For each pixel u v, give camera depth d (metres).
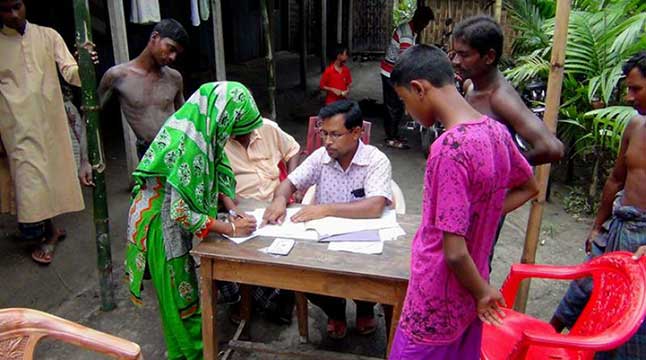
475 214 1.48
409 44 6.04
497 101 2.18
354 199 2.54
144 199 2.27
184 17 8.57
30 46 3.06
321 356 2.43
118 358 1.50
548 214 4.35
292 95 9.04
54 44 3.18
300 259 1.98
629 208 2.08
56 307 3.12
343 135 2.37
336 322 2.78
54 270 3.37
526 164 1.60
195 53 9.20
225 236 2.17
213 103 2.13
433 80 1.46
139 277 2.34
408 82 1.50
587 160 5.41
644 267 1.69
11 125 3.06
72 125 3.71
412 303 1.63
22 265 3.32
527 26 5.61
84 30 2.60
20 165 3.11
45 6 5.91
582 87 4.42
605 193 2.31
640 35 4.16
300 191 2.64
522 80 4.96
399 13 14.02
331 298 2.67
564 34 2.12
